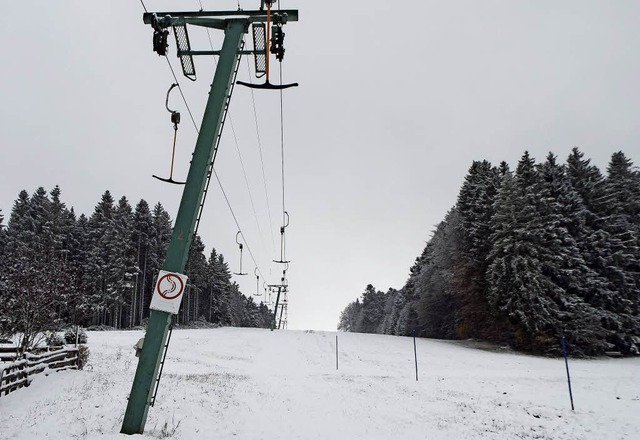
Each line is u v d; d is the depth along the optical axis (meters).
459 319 50.69
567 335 38.72
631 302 42.84
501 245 41.62
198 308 100.25
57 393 11.35
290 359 33.38
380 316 143.12
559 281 42.97
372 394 17.77
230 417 11.17
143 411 7.60
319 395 17.05
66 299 18.81
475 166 55.41
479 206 49.06
